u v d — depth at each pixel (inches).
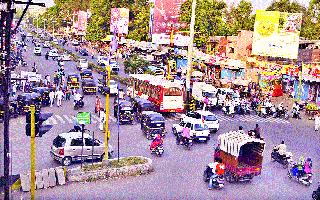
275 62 2242.9
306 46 2347.4
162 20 1808.6
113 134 1244.5
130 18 3545.8
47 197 756.0
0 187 734.5
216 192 837.2
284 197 834.8
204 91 1710.1
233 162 893.2
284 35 1891.0
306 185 909.2
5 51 510.3
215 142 1219.9
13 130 1210.0
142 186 840.9
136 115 1464.1
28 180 783.7
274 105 1739.7
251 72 2250.2
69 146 938.1
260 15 1921.8
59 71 2124.8
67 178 839.1
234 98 1727.4
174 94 1515.7
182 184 865.5
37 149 1038.4
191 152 1103.6
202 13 2787.9
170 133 1295.5
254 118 1598.2
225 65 2395.4
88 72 2222.0
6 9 493.0
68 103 1674.5
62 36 5639.8
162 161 1012.5
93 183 844.0
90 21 3878.0
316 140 1306.6
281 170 1011.9
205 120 1314.0
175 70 2434.8
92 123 1357.0
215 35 2977.4
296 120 1605.6
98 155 976.9
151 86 1582.2
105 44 3676.2
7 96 514.0
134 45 3250.5
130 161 933.2
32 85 1813.5
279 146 1045.8
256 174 904.9
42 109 1529.3
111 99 1819.6
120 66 2942.9
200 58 2571.4
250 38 2471.7
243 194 836.6
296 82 2079.2
